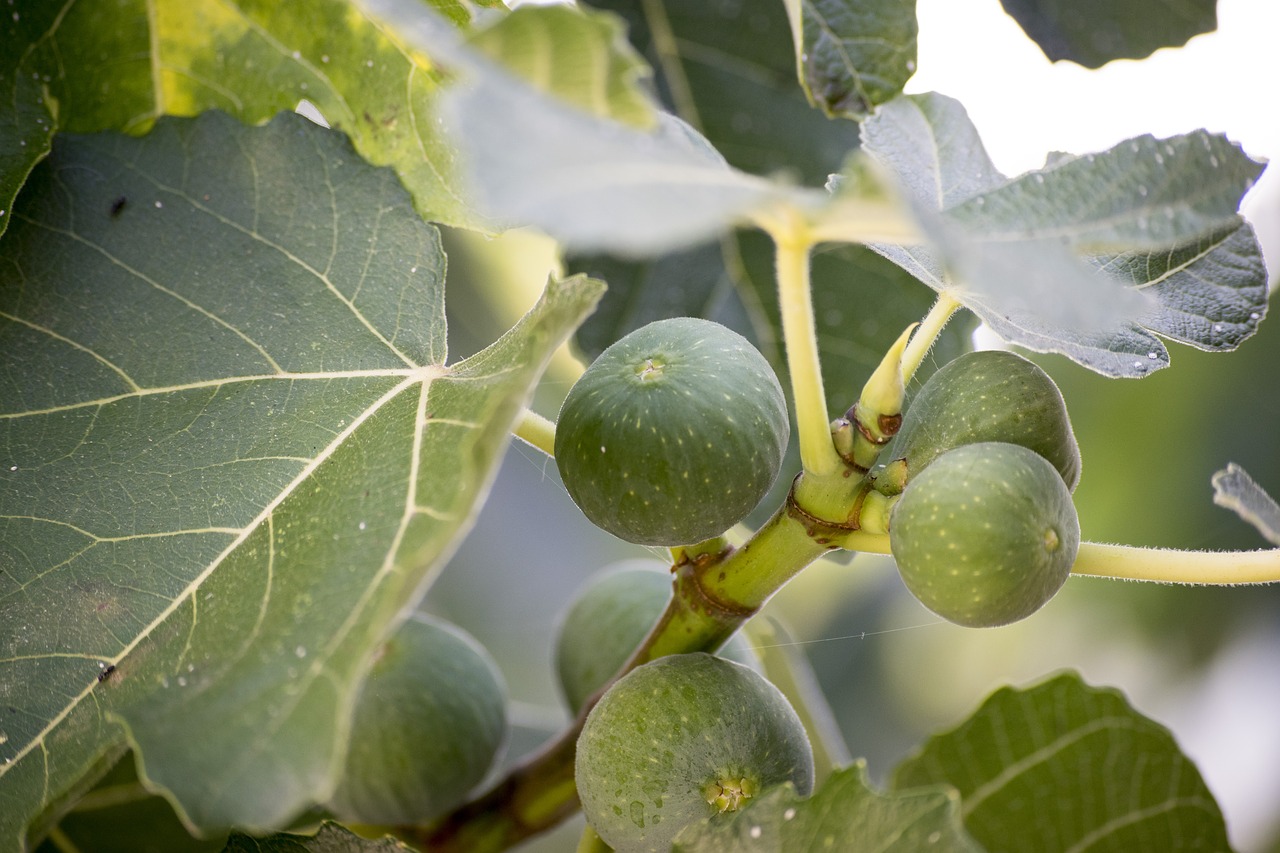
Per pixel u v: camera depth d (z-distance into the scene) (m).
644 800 0.38
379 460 0.39
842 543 0.39
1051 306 0.32
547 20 0.32
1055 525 0.37
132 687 0.38
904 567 0.37
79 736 0.37
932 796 0.37
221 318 0.41
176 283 0.41
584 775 0.39
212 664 0.36
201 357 0.41
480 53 0.31
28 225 0.41
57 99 0.44
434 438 0.38
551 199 0.30
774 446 0.38
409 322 0.42
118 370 0.41
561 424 0.38
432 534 0.36
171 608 0.38
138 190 0.42
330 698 0.34
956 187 0.43
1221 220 0.37
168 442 0.40
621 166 0.31
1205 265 0.43
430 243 0.42
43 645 0.38
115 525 0.39
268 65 0.45
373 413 0.40
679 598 0.41
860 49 0.44
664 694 0.38
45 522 0.39
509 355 0.38
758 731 0.38
